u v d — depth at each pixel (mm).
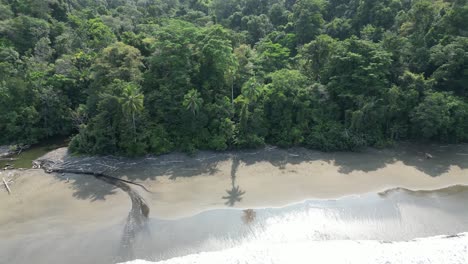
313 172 50781
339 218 40938
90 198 44844
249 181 48688
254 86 54438
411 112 56469
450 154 54906
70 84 63750
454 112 55094
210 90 59312
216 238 37906
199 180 48969
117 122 54156
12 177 49375
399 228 39406
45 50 73625
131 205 43406
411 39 63719
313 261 33312
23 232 38906
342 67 59094
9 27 73438
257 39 89375
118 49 58594
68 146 56875
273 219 40688
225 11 106375
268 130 58469
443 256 33469
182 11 109625
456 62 56656
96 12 102875
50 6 90125
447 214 41594
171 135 56719
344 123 58500
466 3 63625
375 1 77125
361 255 33969
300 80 59688
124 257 35562
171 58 56812
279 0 100250
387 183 47844
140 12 109750
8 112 59188
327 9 88875
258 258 33844
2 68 61375
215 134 56812
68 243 37312
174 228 39344
